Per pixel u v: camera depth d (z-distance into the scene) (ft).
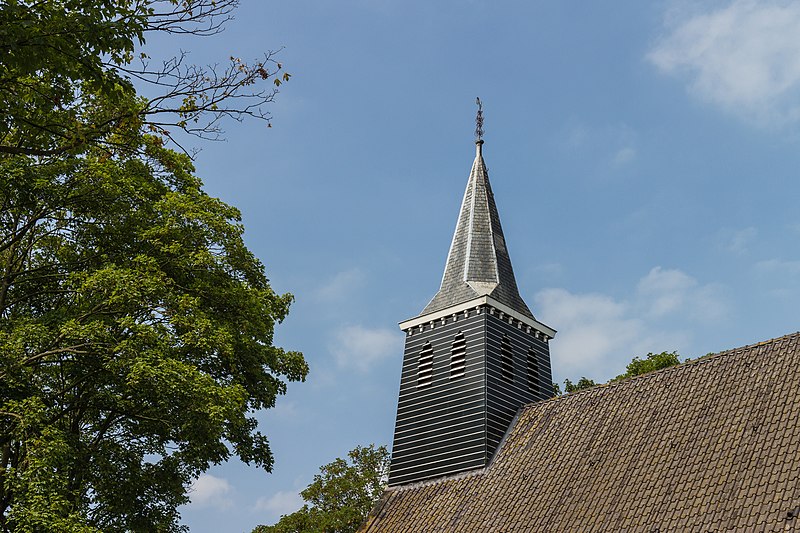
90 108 58.85
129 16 41.37
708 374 86.99
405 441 108.17
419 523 92.58
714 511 68.08
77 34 41.37
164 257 75.72
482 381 103.76
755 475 69.51
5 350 62.69
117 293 67.62
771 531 62.85
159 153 62.95
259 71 44.16
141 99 59.52
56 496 58.59
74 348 65.98
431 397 108.47
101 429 77.00
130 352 65.82
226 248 81.66
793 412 74.54
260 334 84.02
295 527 133.80
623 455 82.53
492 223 124.06
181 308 70.64
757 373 82.58
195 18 41.57
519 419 102.99
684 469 75.25
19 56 40.73
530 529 79.30
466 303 110.63
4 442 65.82
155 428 76.38
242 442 83.10
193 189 83.10
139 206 77.46
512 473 91.91
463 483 96.43
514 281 120.57
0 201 73.72
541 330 116.57
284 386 89.04
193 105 43.73
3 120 44.27
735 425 77.15
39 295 77.30
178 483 78.69
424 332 115.44
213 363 79.25
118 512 74.69
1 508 67.46
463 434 101.76
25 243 77.20
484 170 131.13
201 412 69.00
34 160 72.95
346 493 138.00
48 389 73.41
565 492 82.02
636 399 90.74
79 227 75.92
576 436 91.20
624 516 73.41
